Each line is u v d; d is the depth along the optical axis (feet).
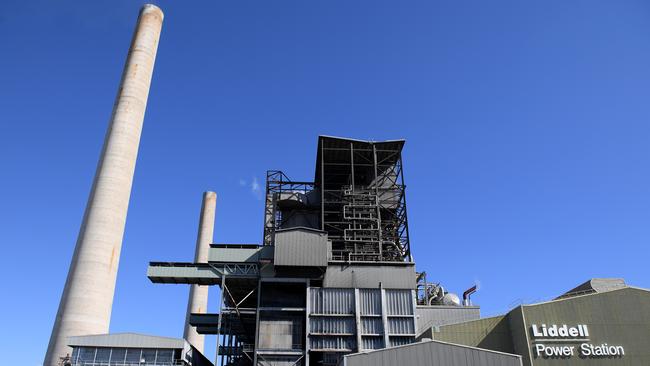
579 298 133.18
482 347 133.80
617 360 125.90
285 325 168.96
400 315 169.58
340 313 169.48
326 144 204.23
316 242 175.32
